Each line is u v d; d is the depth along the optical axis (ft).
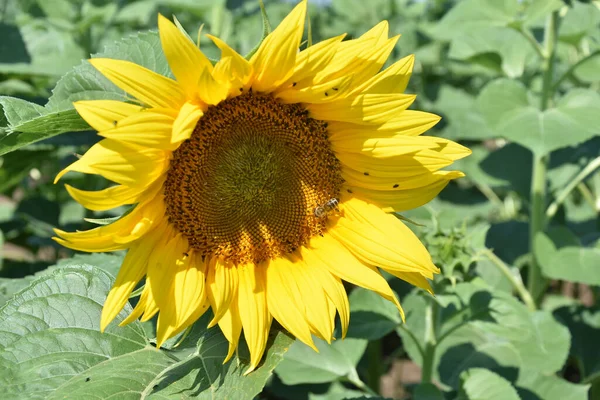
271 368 1.98
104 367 2.00
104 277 2.12
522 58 3.31
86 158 1.91
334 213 2.19
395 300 2.10
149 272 2.01
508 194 4.21
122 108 1.92
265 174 2.13
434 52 4.86
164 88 1.94
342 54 2.04
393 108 2.08
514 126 2.81
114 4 4.04
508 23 2.94
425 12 5.49
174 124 1.93
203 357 2.03
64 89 2.17
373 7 5.09
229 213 2.13
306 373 2.66
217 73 1.97
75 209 3.97
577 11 3.35
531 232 3.13
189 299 2.02
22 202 3.31
